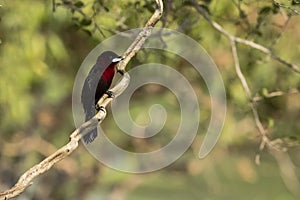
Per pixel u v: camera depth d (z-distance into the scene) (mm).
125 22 11695
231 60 14672
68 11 15039
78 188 21938
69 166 21281
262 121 13891
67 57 17062
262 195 35000
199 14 11672
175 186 34500
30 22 15453
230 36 11383
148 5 10703
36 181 20781
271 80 14688
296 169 21703
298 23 14445
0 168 20375
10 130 19656
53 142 21062
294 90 12648
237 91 14867
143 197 35031
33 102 18906
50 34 16109
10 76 16172
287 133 13312
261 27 12047
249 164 20500
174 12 11195
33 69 16078
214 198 24469
